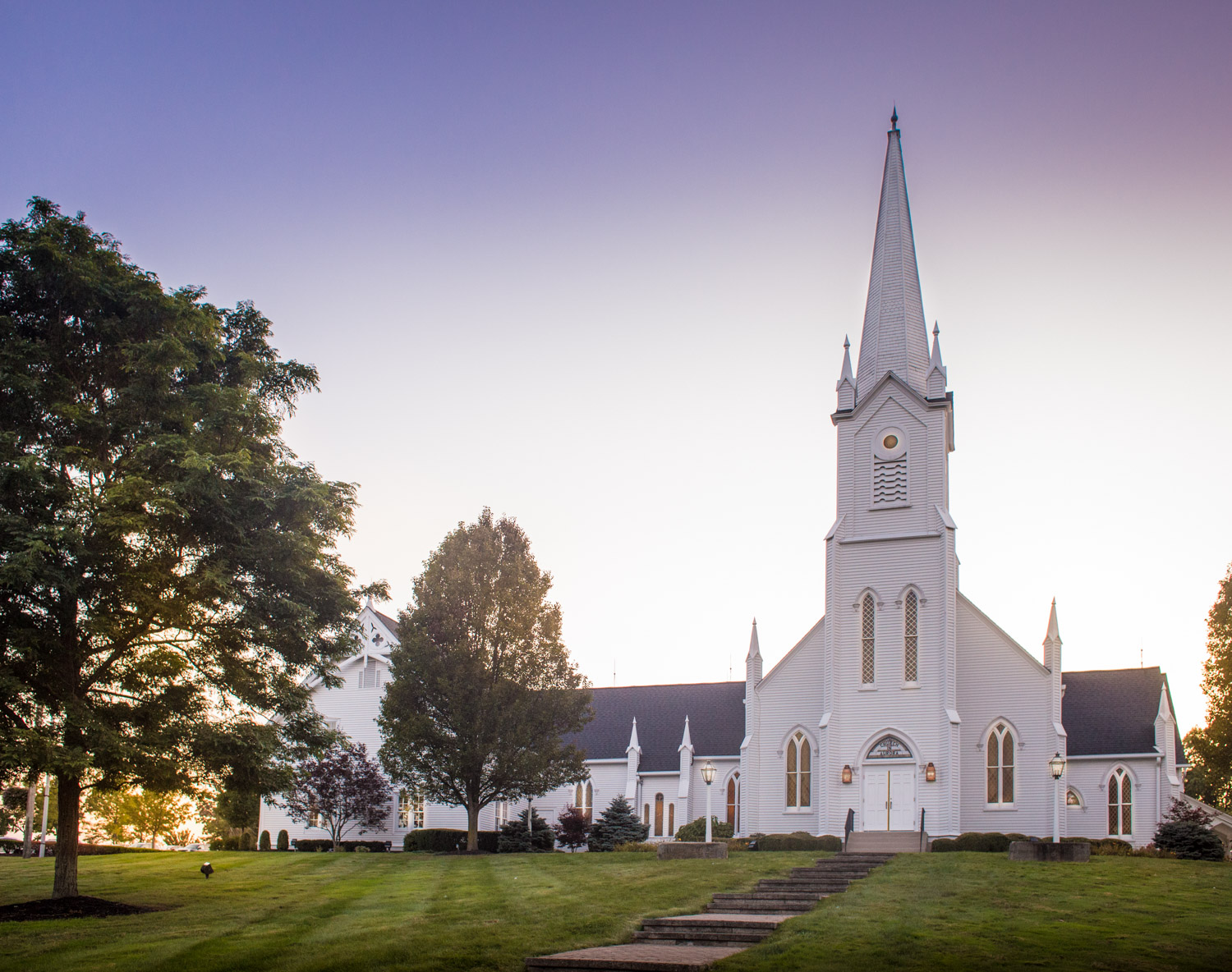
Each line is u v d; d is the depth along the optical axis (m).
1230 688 61.41
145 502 29.38
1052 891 30.31
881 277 53.25
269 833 59.69
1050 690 47.16
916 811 46.19
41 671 29.67
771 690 51.41
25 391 30.02
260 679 33.09
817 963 22.05
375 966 21.97
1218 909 27.62
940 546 48.28
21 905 30.03
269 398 36.88
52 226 31.48
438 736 47.44
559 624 50.47
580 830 55.19
